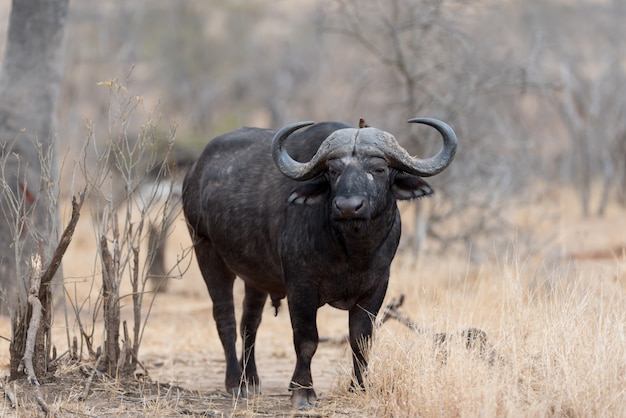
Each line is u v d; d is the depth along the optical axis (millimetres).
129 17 153125
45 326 26375
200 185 29469
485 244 51500
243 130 29906
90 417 23156
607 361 22906
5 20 171625
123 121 28547
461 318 27016
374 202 23000
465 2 54094
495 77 54625
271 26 180875
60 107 107875
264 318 43375
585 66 102625
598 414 21703
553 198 80938
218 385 29312
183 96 148750
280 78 151000
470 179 54031
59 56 41062
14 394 24422
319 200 24062
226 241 27719
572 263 42625
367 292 25312
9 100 39719
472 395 21859
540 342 24812
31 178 39125
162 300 48781
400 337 26266
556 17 117250
